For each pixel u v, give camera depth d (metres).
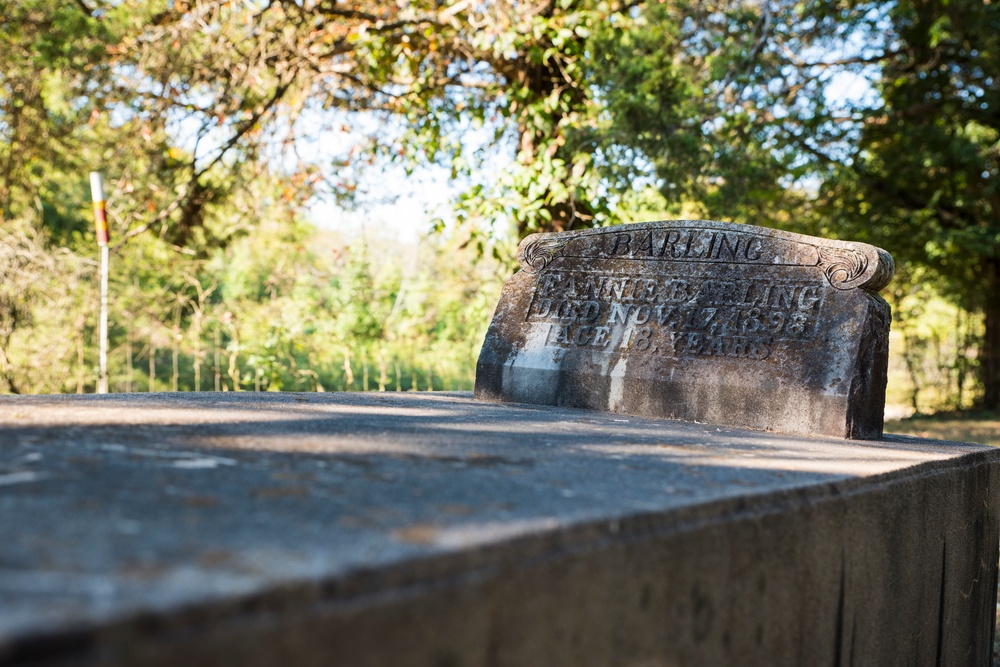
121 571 0.76
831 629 1.65
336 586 0.79
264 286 9.55
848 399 2.71
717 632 1.31
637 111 7.23
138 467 1.29
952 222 11.62
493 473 1.46
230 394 2.93
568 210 8.05
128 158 8.69
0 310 7.57
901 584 1.96
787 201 11.31
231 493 1.13
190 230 9.84
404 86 8.59
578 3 7.56
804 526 1.54
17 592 0.70
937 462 2.20
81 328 7.72
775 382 2.84
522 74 7.91
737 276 3.09
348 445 1.69
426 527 1.00
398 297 8.98
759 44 7.89
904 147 10.90
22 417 1.85
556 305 3.43
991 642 2.70
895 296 12.88
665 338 3.12
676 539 1.22
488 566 0.94
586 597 1.06
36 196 9.75
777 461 1.90
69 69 8.17
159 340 8.32
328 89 8.69
